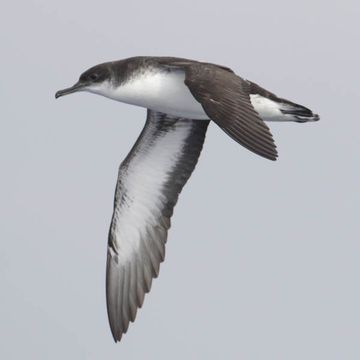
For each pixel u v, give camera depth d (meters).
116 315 11.17
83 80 10.75
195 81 9.05
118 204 11.09
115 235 11.18
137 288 11.13
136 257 11.19
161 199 11.12
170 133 10.97
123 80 10.48
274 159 8.24
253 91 10.15
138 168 11.03
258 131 8.51
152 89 10.31
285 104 10.23
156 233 11.14
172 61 10.19
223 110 8.66
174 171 11.09
